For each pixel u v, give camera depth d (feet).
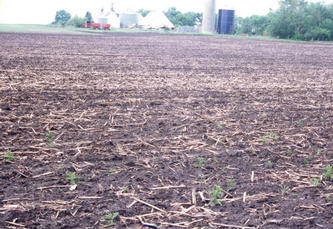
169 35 188.03
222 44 126.41
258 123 24.14
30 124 21.45
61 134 20.02
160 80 39.63
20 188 13.78
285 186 14.92
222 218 12.29
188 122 23.54
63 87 32.63
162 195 13.74
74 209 12.48
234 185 14.82
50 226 11.41
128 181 14.78
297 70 56.80
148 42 114.11
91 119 23.09
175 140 20.02
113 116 24.03
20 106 25.30
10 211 12.19
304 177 15.98
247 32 329.72
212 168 16.42
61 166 15.84
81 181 14.56
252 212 12.75
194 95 32.24
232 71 51.42
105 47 84.07
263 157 18.16
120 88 33.63
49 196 13.28
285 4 236.02
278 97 33.45
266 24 288.51
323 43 184.96
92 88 32.86
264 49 108.58
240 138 20.88
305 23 232.12
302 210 13.03
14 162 16.08
